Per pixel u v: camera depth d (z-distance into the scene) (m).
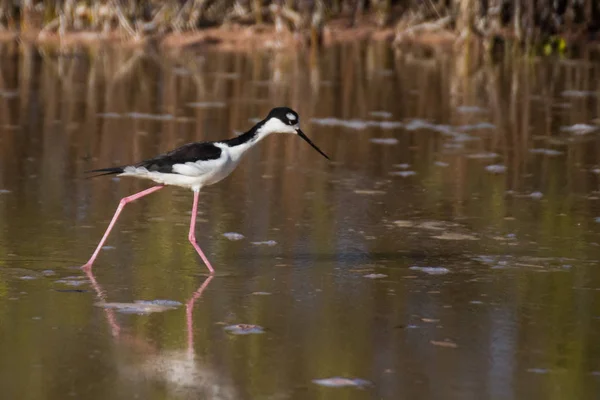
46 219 12.10
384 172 15.07
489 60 26.59
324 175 14.88
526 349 8.22
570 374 7.72
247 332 8.55
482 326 8.74
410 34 29.75
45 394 7.25
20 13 29.47
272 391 7.38
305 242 11.45
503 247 11.27
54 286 9.66
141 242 11.32
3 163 14.91
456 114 19.61
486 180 14.61
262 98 20.84
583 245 11.36
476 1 28.73
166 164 10.43
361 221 12.38
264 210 12.88
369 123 18.67
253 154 16.25
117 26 29.31
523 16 28.69
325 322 8.82
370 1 31.84
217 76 23.48
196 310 9.09
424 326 8.74
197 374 7.66
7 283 9.71
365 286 9.85
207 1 29.91
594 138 17.59
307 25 28.69
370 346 8.27
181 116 18.86
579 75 24.41
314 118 19.00
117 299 9.34
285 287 9.80
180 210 12.81
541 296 9.56
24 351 8.02
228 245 11.28
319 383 7.52
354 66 25.39
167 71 24.02
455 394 7.35
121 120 18.36
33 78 22.50
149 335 8.44
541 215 12.70
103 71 23.77
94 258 10.39
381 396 7.30
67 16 28.86
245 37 28.94
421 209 12.99
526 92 22.06
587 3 30.66
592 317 8.98
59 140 16.59
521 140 17.41
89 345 8.19
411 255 10.95
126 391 7.34
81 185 13.84
